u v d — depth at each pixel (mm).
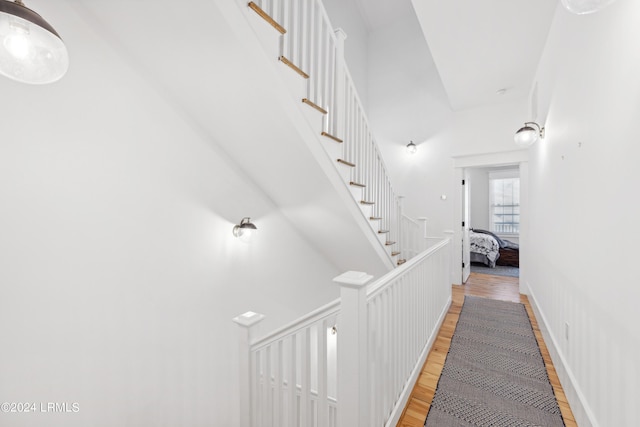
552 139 2439
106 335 1523
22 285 1235
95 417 1479
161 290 1787
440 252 2996
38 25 808
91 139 1454
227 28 1282
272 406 1606
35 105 1265
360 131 2535
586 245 1592
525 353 2432
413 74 4836
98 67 1471
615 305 1241
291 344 1478
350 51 4641
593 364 1473
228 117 1834
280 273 2746
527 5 2279
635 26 1081
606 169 1337
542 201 2875
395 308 1675
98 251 1490
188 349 1947
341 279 1212
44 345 1303
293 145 1835
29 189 1252
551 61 2490
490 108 4207
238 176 2303
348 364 1217
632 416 1100
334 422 1846
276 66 1553
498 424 1655
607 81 1330
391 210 3439
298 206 2551
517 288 4418
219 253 2164
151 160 1723
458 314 3328
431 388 1983
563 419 1688
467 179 4863
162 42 1466
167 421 1814
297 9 1704
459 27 2549
